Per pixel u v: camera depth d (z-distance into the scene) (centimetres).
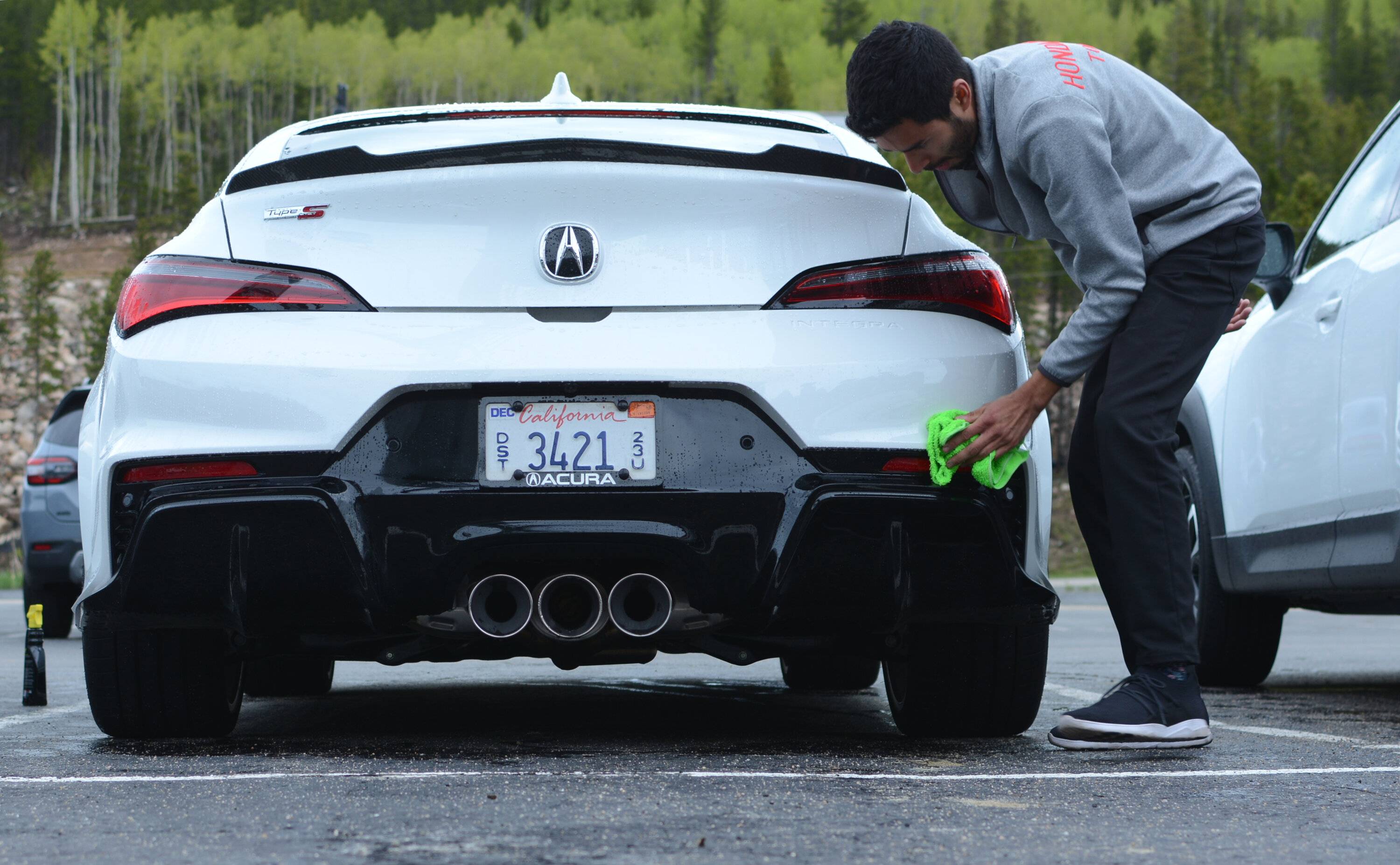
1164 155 948
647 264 877
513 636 863
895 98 918
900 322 895
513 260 874
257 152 977
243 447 852
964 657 971
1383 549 1156
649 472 854
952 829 635
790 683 1520
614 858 567
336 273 877
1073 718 932
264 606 863
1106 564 987
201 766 849
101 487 882
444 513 844
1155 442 933
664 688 1564
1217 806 702
